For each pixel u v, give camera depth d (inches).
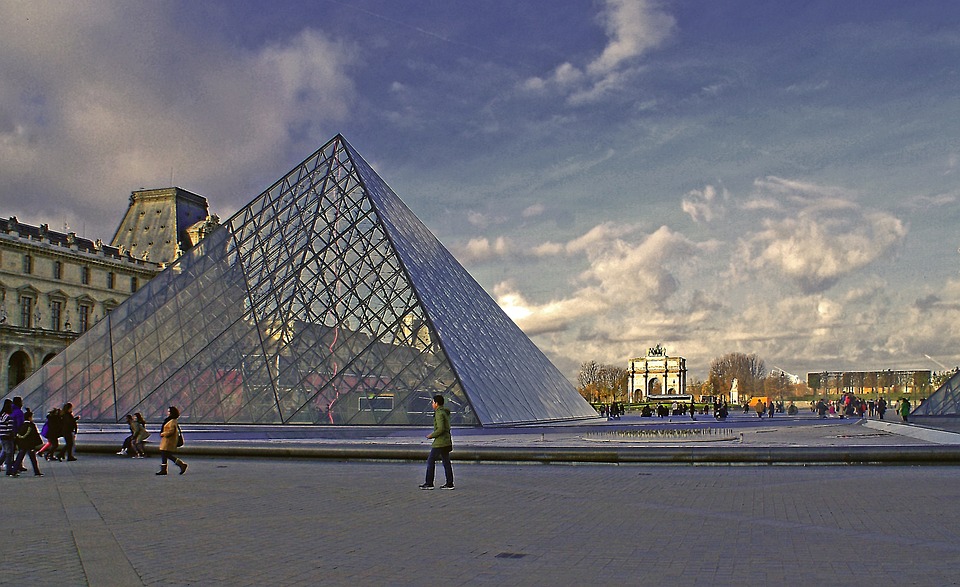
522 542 588.4
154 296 2306.8
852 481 967.6
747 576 466.9
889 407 7485.2
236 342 2097.7
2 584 461.4
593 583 456.4
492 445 1446.9
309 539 610.9
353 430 1828.2
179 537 621.3
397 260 2191.2
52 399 2142.0
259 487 968.3
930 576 459.5
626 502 801.6
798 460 1186.6
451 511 754.2
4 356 5511.8
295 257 2294.5
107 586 457.4
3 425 1129.4
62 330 6038.4
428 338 1994.3
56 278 6018.7
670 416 5108.3
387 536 621.3
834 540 577.9
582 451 1229.1
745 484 949.8
